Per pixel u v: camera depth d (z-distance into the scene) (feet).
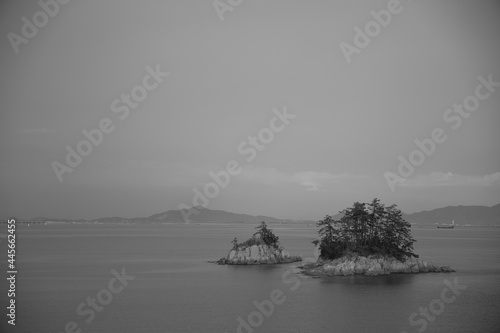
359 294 322.96
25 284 368.07
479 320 261.44
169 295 325.21
